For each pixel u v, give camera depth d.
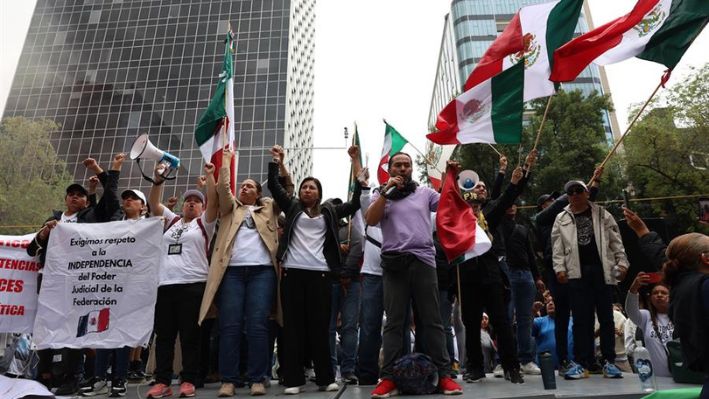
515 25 6.53
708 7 5.19
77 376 5.20
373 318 5.53
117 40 55.50
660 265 4.50
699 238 3.23
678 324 3.16
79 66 54.56
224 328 4.76
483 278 5.10
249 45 54.38
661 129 23.61
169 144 50.22
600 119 23.94
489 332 8.97
